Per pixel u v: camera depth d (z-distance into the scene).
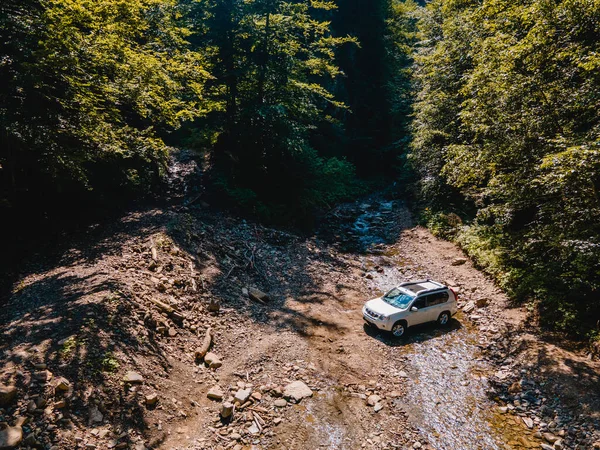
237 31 21.89
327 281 17.03
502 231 17.00
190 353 9.78
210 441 7.32
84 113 12.55
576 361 9.97
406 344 11.98
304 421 8.23
